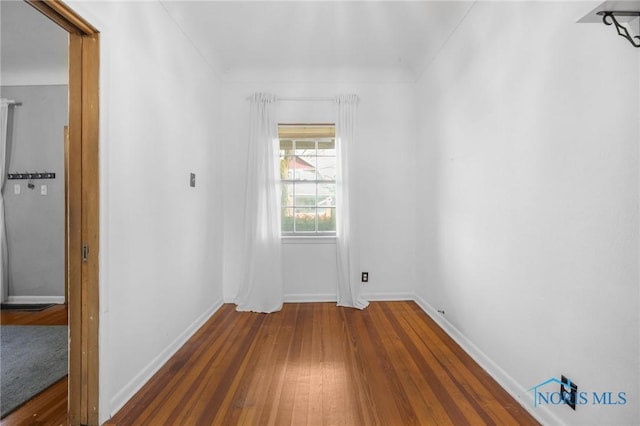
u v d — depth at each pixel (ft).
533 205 5.20
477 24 6.96
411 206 11.48
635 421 3.63
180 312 7.82
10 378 6.22
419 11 7.72
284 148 11.77
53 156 11.23
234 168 11.26
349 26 8.46
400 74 11.32
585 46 4.19
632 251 3.64
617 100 3.77
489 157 6.51
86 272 4.97
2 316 9.78
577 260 4.35
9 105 11.22
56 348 7.53
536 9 5.08
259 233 10.62
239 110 11.23
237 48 9.56
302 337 8.25
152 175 6.54
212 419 5.08
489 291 6.53
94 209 4.97
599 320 4.03
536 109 5.11
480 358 6.81
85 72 4.96
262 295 10.42
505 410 5.28
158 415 5.19
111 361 5.22
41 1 4.10
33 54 9.87
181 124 7.95
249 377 6.32
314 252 11.42
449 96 8.45
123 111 5.58
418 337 8.23
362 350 7.48
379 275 11.49
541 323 5.02
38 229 11.24
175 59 7.63
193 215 8.67
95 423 4.95
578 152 4.31
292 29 8.60
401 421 5.00
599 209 4.01
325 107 11.33
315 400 5.56
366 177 11.41
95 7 4.87
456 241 8.04
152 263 6.52
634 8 3.25
